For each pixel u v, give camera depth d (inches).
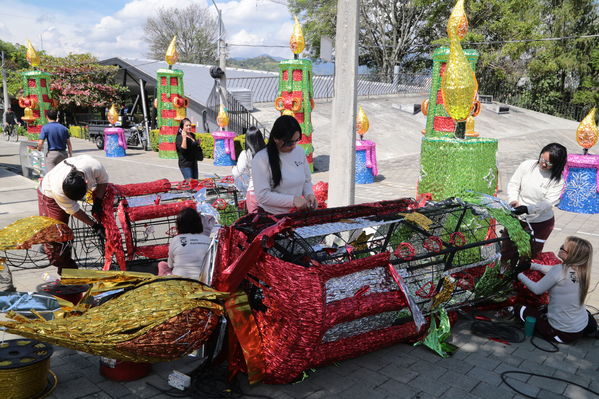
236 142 645.9
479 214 179.6
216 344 136.3
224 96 725.3
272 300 126.0
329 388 134.0
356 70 208.1
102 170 195.3
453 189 222.1
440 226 181.0
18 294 162.7
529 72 1316.4
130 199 206.2
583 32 1307.8
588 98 1306.6
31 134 754.2
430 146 227.3
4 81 1152.8
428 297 152.1
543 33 1349.7
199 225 172.9
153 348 116.1
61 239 180.7
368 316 132.9
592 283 217.2
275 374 129.5
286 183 155.6
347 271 125.3
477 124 956.0
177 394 129.1
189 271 159.5
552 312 163.3
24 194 405.1
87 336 111.6
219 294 124.6
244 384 135.1
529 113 1170.0
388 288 135.0
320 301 117.7
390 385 135.9
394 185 492.4
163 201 215.2
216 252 142.6
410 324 153.3
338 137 213.5
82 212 192.2
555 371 145.4
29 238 173.9
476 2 1239.5
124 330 114.0
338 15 206.1
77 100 1120.8
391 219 157.9
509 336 167.0
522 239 169.2
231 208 229.3
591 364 150.3
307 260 138.5
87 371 140.6
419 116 940.6
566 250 159.6
